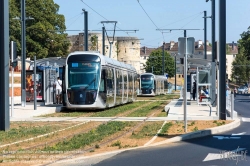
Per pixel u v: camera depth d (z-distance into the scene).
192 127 21.91
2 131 20.59
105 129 21.38
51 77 40.34
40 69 43.19
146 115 30.81
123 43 107.38
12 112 29.08
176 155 14.48
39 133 20.12
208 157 14.04
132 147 16.06
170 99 61.53
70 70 34.16
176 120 25.91
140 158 13.96
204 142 17.52
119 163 13.15
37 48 73.25
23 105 37.69
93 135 19.06
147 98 66.62
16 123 25.11
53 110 33.94
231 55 173.75
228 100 32.50
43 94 43.00
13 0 72.81
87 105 33.69
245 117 30.12
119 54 107.50
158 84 81.56
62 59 41.31
